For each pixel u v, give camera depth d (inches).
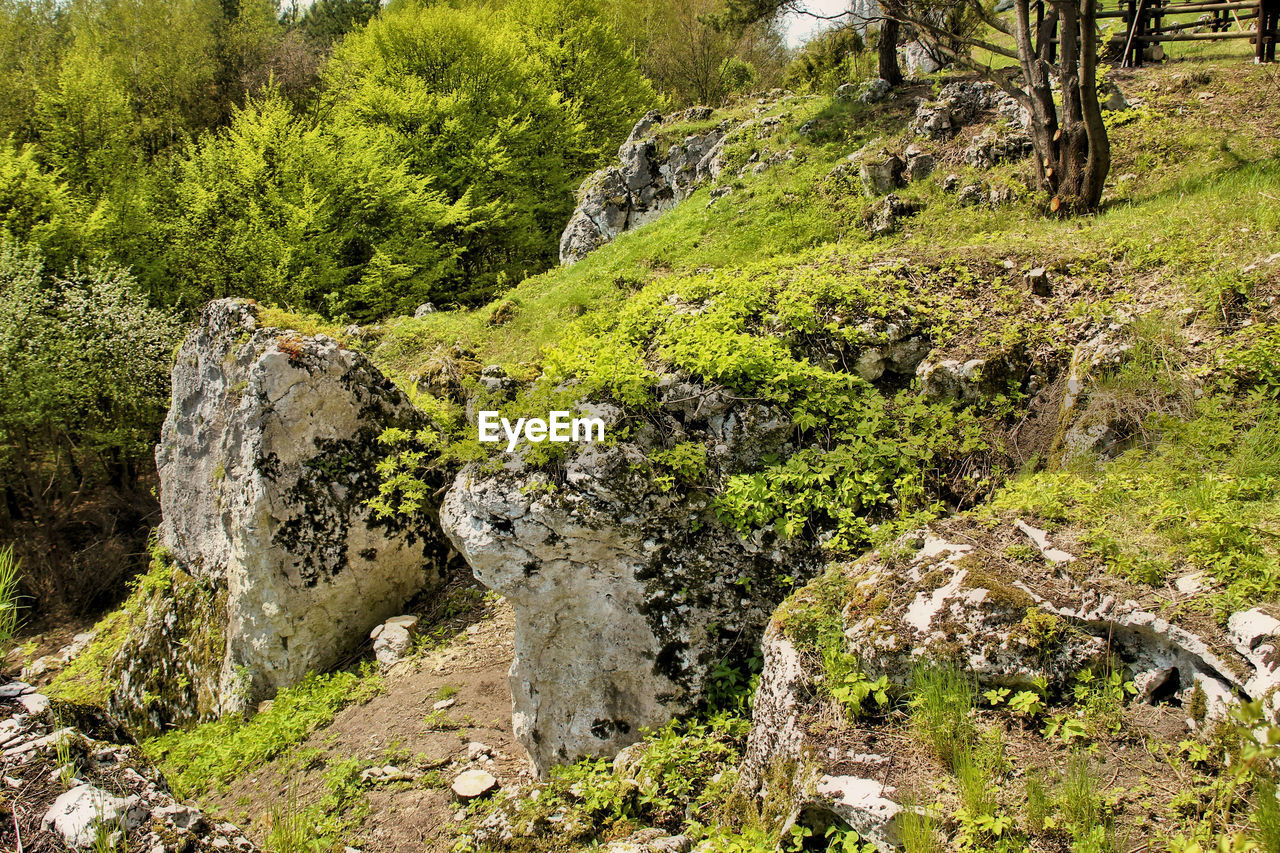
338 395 341.1
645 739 225.0
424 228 956.6
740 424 245.3
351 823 231.6
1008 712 157.5
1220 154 449.7
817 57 965.2
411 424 372.5
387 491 338.3
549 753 236.2
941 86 665.6
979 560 179.9
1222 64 556.7
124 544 683.4
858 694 166.7
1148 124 501.7
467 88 1055.0
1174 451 216.5
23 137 988.6
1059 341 270.8
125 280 717.9
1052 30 551.8
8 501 724.7
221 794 272.4
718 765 205.0
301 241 832.3
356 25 1197.7
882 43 705.6
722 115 820.6
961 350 271.6
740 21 668.1
